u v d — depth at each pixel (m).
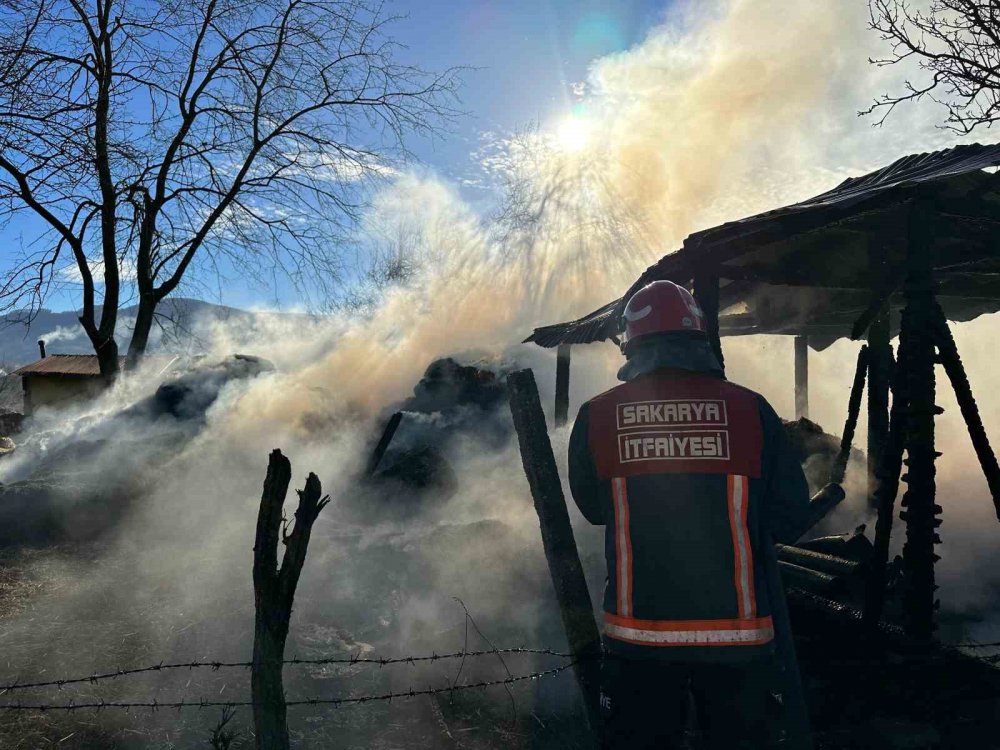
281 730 3.09
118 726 3.93
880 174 6.51
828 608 4.87
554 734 4.01
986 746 3.66
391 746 3.88
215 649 4.74
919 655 4.32
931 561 4.45
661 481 2.60
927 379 4.55
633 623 2.56
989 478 4.52
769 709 2.51
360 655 4.79
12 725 3.90
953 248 5.93
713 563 2.52
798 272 6.07
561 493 3.81
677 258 5.71
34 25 12.52
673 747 2.59
